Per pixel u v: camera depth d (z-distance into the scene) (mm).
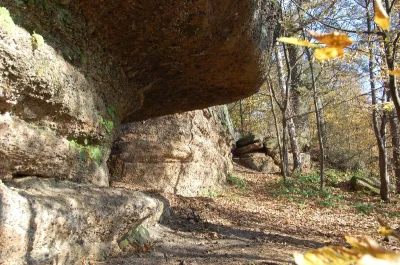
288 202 12789
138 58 5543
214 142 14828
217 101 7816
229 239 6477
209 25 4812
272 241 6738
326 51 649
